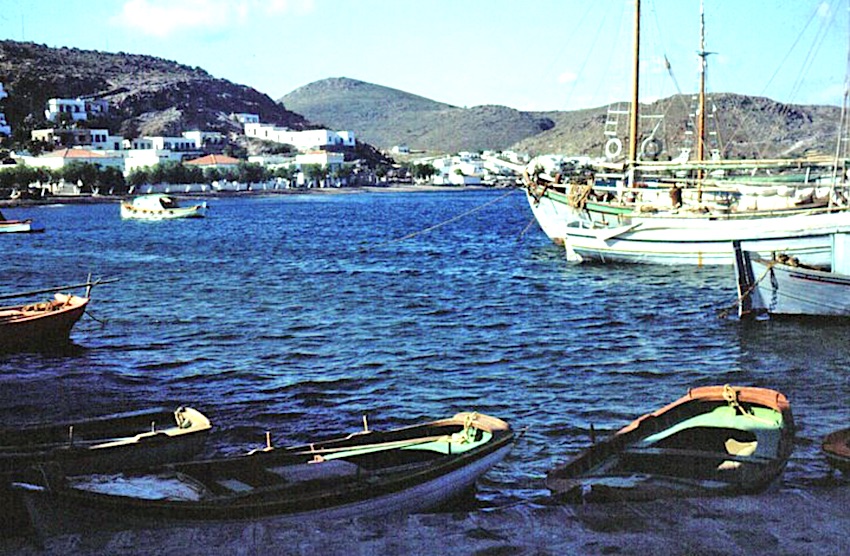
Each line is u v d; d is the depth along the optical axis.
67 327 29.33
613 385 23.39
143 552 8.24
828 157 48.44
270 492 10.71
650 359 26.66
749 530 8.48
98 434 14.34
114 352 28.78
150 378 25.00
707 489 10.35
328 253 70.19
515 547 8.20
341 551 8.20
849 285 30.56
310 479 11.10
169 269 58.06
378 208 165.12
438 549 8.20
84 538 8.61
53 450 12.45
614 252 51.91
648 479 11.31
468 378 24.55
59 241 86.75
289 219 127.75
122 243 83.50
